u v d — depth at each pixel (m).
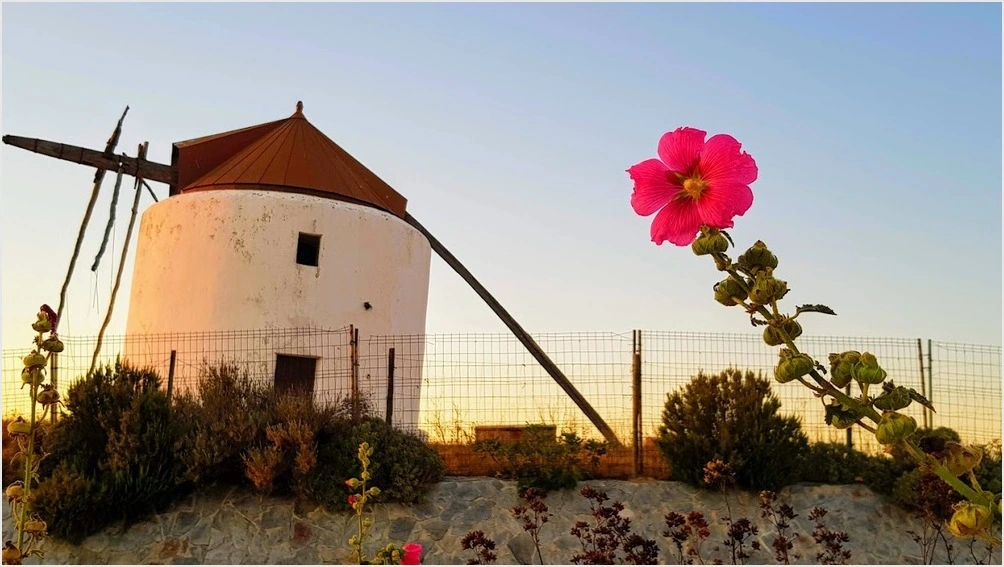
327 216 14.85
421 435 13.38
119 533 10.85
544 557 11.35
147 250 15.30
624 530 9.83
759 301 1.50
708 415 12.64
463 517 11.75
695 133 1.61
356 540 4.38
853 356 1.46
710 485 12.34
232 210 14.55
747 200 1.55
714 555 11.46
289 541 11.07
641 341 13.40
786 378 1.48
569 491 12.29
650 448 13.32
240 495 11.58
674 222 1.62
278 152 15.84
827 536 10.71
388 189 17.45
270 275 14.33
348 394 13.83
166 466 11.37
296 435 11.45
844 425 1.47
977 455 1.43
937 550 11.71
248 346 14.05
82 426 11.28
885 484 12.54
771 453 12.34
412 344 15.46
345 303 14.67
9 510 10.85
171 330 14.42
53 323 2.97
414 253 16.09
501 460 12.61
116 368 11.82
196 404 12.20
